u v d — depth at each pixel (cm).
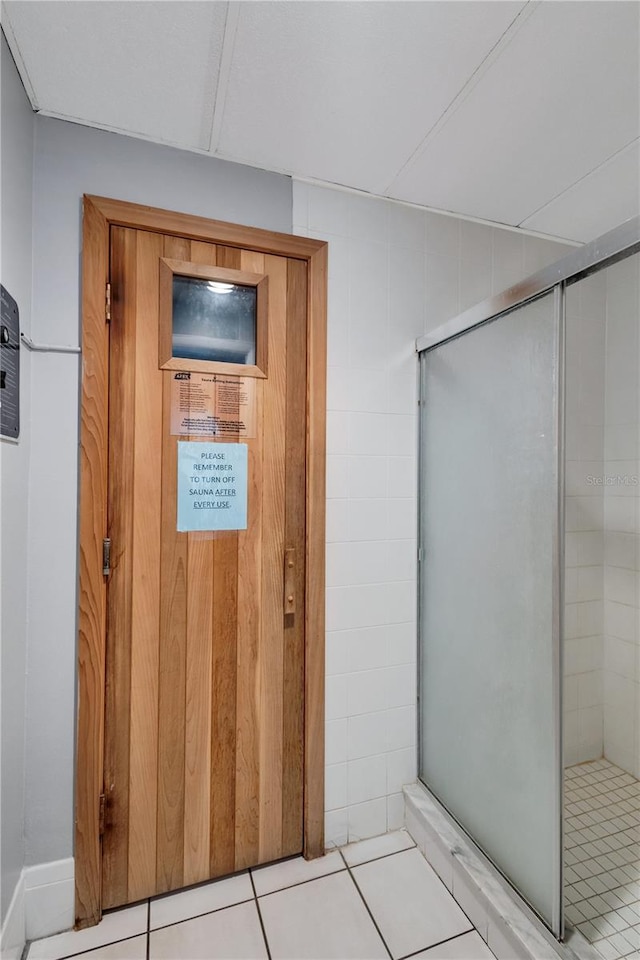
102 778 135
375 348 170
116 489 137
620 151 147
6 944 113
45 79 119
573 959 111
